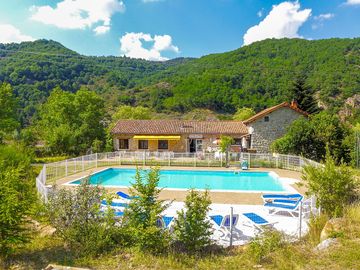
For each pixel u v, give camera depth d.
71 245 9.45
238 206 14.91
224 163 31.77
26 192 9.51
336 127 31.50
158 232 9.04
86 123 46.28
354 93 69.81
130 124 43.56
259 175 28.44
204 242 9.22
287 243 9.39
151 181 9.59
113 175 28.66
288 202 15.37
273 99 81.75
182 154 34.00
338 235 9.13
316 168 12.51
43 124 48.69
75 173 26.86
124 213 9.67
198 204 9.36
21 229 8.88
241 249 9.46
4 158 17.28
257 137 39.34
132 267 8.09
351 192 11.95
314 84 73.06
